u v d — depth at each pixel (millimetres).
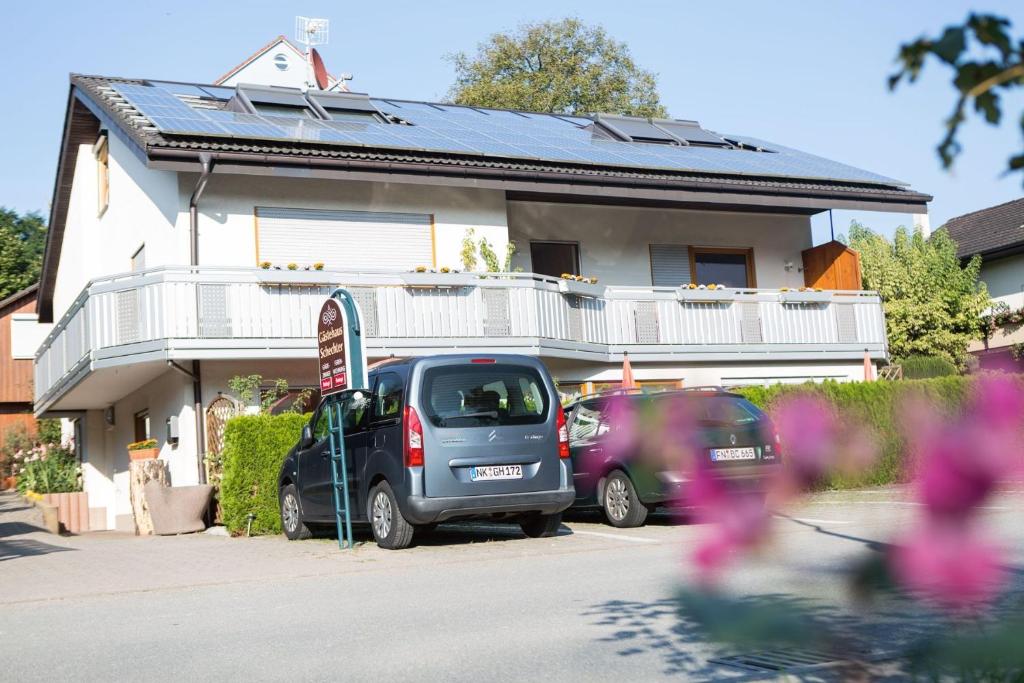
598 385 19969
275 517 13734
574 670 5078
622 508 12109
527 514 11531
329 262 18484
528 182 19062
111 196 21297
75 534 19109
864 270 27312
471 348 17547
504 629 6219
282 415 14016
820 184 22578
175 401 17234
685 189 20453
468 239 19266
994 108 1170
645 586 7543
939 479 1331
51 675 5527
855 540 1581
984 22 1150
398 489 10570
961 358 26766
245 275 16594
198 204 17578
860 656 2047
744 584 1864
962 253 32344
